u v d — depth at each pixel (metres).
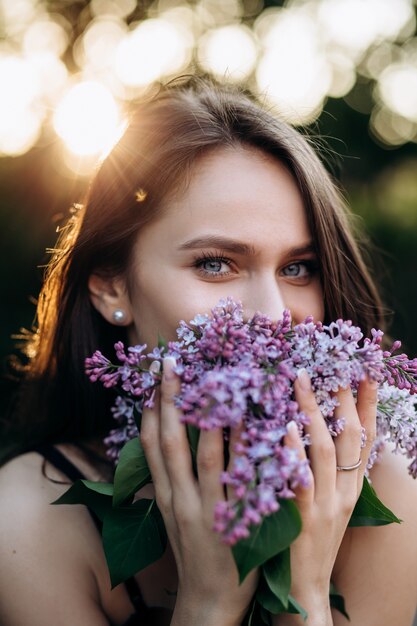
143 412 1.35
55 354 1.90
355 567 1.57
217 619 1.26
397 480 1.66
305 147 1.61
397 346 1.30
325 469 1.27
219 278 1.50
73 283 1.79
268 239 1.47
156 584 1.63
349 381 1.22
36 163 4.97
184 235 1.49
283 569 1.18
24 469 1.72
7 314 5.05
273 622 1.32
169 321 1.52
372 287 1.82
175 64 5.88
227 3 7.34
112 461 1.78
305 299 1.60
